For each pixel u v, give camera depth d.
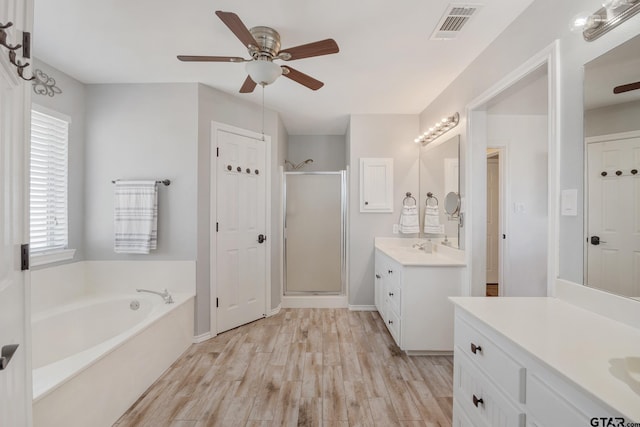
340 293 3.86
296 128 4.23
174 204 2.74
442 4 1.67
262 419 1.72
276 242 3.56
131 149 2.75
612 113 1.17
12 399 0.91
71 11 1.74
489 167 4.40
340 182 3.93
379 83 2.73
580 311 1.26
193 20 1.83
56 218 2.52
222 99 2.96
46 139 2.42
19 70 0.86
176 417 1.74
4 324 0.87
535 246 3.16
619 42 1.14
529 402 0.93
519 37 1.75
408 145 3.61
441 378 2.14
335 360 2.40
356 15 1.76
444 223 2.85
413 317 2.45
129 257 2.76
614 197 1.16
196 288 2.73
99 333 2.50
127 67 2.45
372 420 1.71
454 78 2.62
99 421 1.60
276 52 1.91
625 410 0.63
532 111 2.87
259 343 2.71
